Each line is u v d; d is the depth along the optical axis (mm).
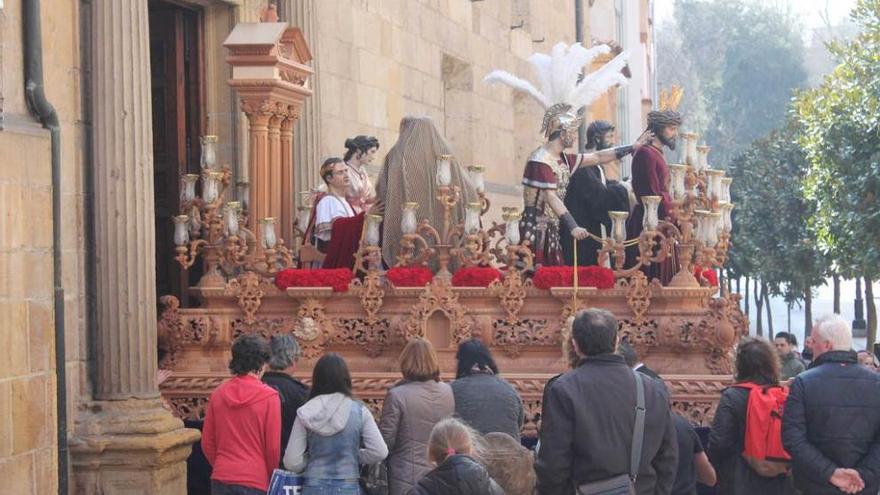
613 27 72375
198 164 26125
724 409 16250
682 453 16312
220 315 20484
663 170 22078
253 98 23312
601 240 20266
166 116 25969
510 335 19922
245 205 24844
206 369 20422
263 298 20469
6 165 16625
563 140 22094
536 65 22766
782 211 63688
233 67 23312
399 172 21562
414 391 15969
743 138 133750
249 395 16062
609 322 13406
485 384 16234
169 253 25641
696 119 135750
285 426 16953
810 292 65188
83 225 18797
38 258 17281
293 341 17391
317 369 15617
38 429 17188
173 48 25906
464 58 40938
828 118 47000
